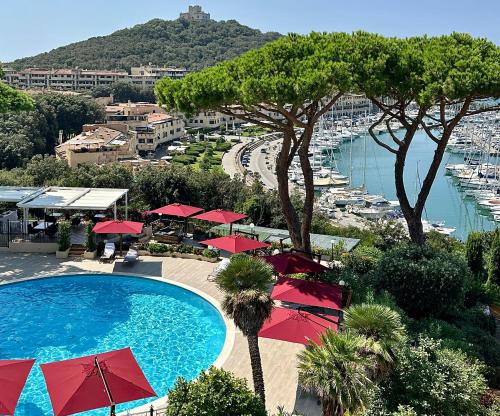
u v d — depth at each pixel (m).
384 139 179.00
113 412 14.67
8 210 42.75
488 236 36.66
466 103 27.19
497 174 107.31
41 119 116.69
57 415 13.39
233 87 24.70
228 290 17.11
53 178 57.81
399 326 15.39
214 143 155.62
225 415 13.72
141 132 143.50
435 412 15.52
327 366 13.20
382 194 102.88
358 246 37.22
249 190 48.88
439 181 115.19
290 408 18.20
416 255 26.31
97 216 40.50
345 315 15.79
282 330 18.31
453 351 18.91
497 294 30.23
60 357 21.97
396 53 26.30
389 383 15.86
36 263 32.97
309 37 28.75
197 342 23.69
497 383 20.19
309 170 29.20
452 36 29.05
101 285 30.34
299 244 30.17
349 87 23.80
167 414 13.98
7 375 14.74
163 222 41.06
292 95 23.23
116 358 15.68
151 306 27.64
